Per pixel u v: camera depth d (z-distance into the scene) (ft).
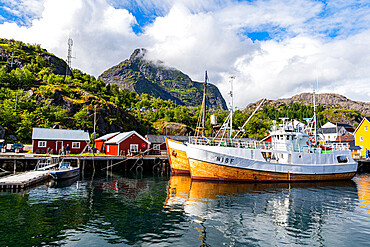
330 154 99.81
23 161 111.34
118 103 322.96
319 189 78.54
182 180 91.40
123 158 126.21
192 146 85.71
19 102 197.26
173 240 35.19
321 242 35.73
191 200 59.11
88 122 206.08
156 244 33.65
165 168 131.64
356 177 120.78
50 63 376.27
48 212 47.44
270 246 33.99
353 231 40.40
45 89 224.33
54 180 86.58
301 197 65.10
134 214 47.21
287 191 72.69
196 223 42.68
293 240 36.27
